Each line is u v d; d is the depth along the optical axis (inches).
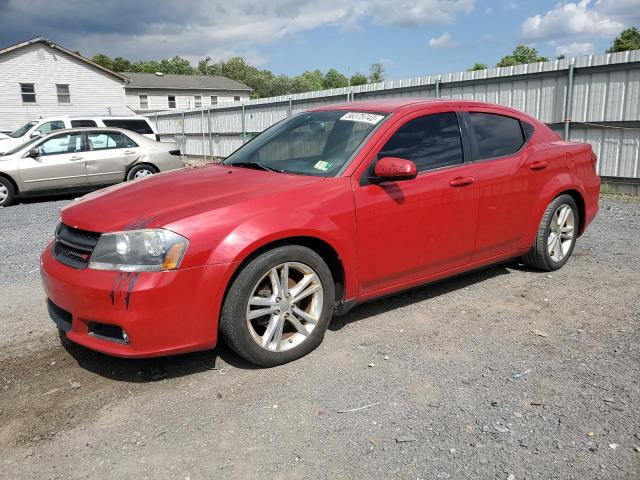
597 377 125.3
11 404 120.1
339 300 146.5
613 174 408.8
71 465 99.1
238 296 124.3
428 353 139.9
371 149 148.4
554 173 194.7
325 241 135.3
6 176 435.8
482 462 96.6
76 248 126.8
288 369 133.0
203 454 101.1
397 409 114.1
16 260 249.8
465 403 115.7
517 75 451.5
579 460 96.3
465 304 174.1
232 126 880.9
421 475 93.7
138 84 2073.1
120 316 115.6
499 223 177.8
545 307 170.2
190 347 121.7
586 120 416.2
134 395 122.7
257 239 123.4
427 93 530.6
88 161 465.4
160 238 117.0
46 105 1449.3
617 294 180.1
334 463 97.5
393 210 147.7
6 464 99.7
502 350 140.6
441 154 163.0
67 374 133.3
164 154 501.7
